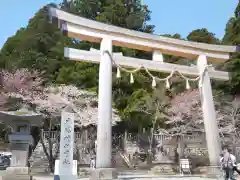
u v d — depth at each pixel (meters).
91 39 14.43
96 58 14.18
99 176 12.22
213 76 16.91
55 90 26.03
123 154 27.59
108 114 13.16
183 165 18.89
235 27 35.12
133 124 30.31
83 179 15.52
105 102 13.26
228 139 27.33
